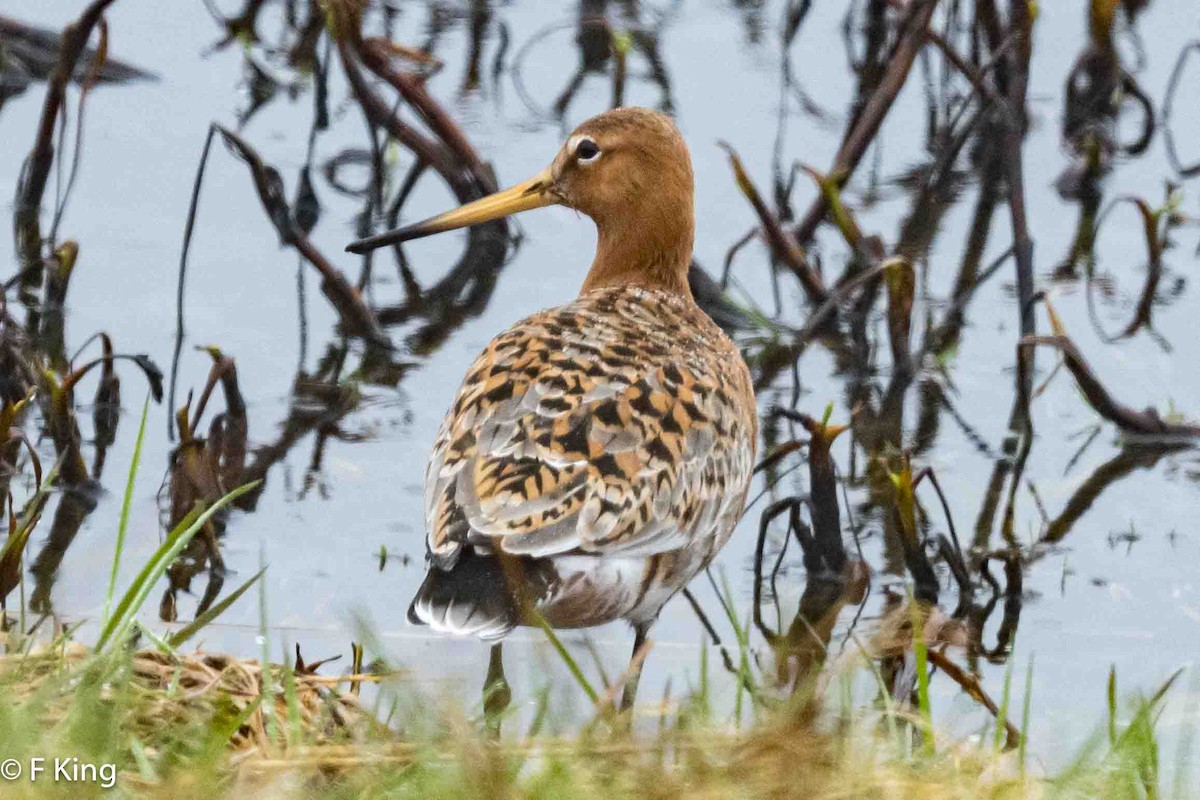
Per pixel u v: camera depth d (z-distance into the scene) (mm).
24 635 8477
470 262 15391
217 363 12414
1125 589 11727
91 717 7434
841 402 13820
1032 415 13711
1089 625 11344
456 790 7137
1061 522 12500
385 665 9078
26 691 7836
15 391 12773
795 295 15062
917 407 13773
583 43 18297
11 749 6961
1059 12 19391
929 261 15602
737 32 18734
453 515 8438
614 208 11195
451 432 9008
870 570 11805
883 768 7773
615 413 8867
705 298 14766
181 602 10953
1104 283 15328
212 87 17344
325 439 13008
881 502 12688
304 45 17891
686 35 18625
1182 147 17375
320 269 14141
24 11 17891
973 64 16969
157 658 8539
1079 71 17281
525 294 15008
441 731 7719
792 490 12781
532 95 17328
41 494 10555
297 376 13656
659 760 7449
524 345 9352
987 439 13430
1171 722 10008
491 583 8281
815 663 9055
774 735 7645
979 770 7910
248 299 14531
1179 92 17953
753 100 17516
